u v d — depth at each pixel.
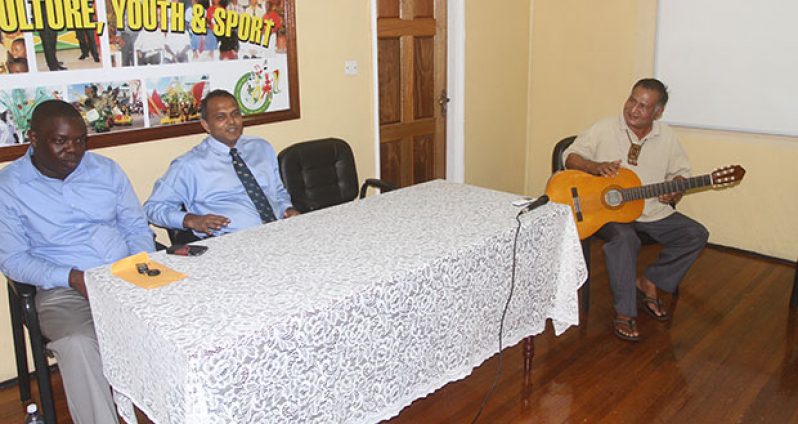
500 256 1.92
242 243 1.84
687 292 3.19
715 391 2.30
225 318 1.36
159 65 2.58
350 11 3.27
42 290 2.04
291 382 1.40
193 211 2.41
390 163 3.86
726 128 3.69
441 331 1.78
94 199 2.09
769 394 2.27
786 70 3.41
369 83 3.46
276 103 3.04
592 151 2.91
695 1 3.65
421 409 2.20
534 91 4.51
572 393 2.30
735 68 3.59
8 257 1.94
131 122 2.54
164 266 1.66
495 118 4.32
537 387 2.34
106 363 1.65
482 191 2.40
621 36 3.99
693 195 3.89
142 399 1.50
